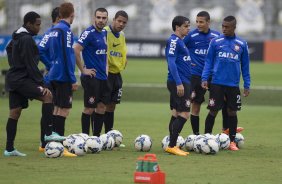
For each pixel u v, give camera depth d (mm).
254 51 134625
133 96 73312
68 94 37500
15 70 35094
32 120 53656
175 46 37375
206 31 43094
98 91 40094
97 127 41188
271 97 71000
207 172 31516
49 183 28453
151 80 91562
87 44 39562
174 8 149500
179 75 37625
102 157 35500
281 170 32312
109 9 151000
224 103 41156
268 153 38000
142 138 38062
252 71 110438
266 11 145750
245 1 146625
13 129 35562
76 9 70188
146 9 150500
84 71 39156
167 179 29672
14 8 145875
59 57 36938
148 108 64438
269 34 145500
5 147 39094
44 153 36594
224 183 29000
